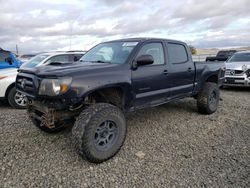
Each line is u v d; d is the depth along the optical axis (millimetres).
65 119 3457
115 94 3723
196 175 3012
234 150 3742
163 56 4543
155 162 3367
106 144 3371
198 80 5445
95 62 4098
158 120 5324
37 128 4621
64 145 3881
